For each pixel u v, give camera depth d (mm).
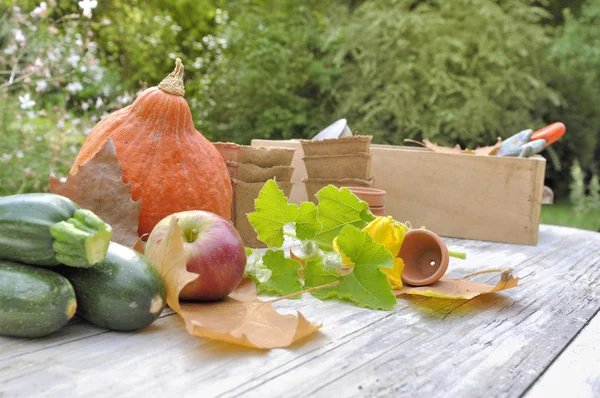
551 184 4445
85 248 558
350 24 3766
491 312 688
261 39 3568
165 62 4125
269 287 708
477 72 3639
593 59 4031
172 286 607
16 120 1886
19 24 1893
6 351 544
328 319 644
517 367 555
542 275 847
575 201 3182
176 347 563
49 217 566
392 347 583
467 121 3365
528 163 1054
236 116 3736
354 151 991
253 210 910
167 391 492
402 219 1119
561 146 4262
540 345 602
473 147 3625
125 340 574
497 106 3492
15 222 562
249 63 3625
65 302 561
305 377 521
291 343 582
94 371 517
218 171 812
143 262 598
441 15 3715
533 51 3803
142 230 765
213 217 671
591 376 547
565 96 4164
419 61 3508
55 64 1873
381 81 3611
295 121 3682
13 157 1831
